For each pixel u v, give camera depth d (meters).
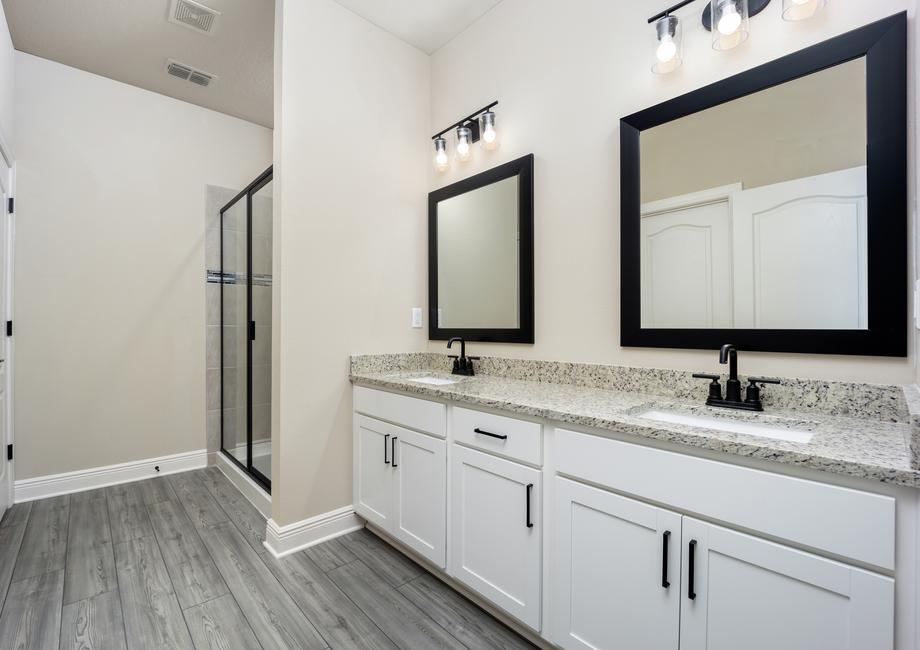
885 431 1.02
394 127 2.42
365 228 2.28
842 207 1.20
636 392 1.60
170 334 3.06
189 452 3.13
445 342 2.43
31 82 2.57
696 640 0.99
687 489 1.01
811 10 1.24
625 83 1.67
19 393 2.52
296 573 1.80
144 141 2.96
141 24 2.32
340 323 2.17
